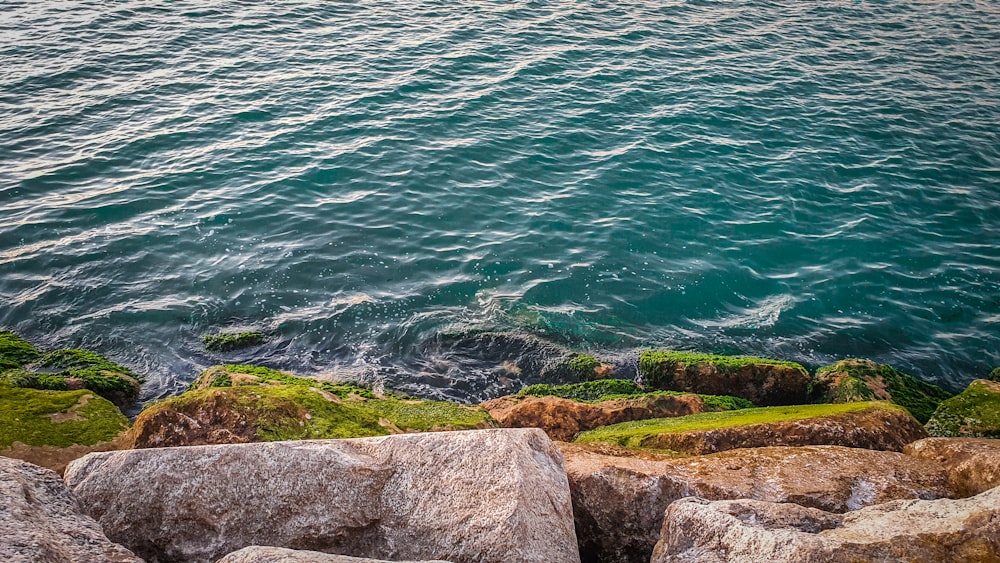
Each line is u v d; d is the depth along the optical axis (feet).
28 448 36.65
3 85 92.58
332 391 46.52
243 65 101.14
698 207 75.46
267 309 58.34
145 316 56.54
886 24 133.90
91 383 46.62
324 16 120.57
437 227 69.92
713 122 92.89
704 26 126.00
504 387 52.11
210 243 65.41
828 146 88.79
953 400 46.39
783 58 114.42
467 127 87.40
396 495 25.76
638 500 29.60
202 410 37.83
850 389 48.93
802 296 63.82
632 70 105.81
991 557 21.26
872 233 72.43
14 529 20.04
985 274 67.15
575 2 133.08
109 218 67.92
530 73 102.42
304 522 24.94
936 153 88.22
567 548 24.75
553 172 80.23
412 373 52.80
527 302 60.85
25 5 120.57
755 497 29.40
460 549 23.88
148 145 80.53
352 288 61.21
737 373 51.21
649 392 50.47
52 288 58.75
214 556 24.35
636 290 63.26
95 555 20.53
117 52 103.86
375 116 88.53
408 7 126.11
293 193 73.46
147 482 24.82
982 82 109.09
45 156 77.46
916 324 61.05
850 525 24.02
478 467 25.66
